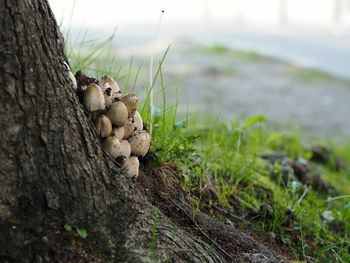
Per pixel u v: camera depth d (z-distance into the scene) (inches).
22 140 49.8
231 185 66.6
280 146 87.2
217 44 283.0
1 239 49.6
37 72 49.9
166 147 61.6
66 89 51.2
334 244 62.5
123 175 53.4
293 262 59.9
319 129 137.9
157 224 52.9
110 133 55.0
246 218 64.1
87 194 51.4
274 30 380.8
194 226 57.4
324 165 90.9
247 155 71.1
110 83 56.5
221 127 76.9
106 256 51.1
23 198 50.0
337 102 171.5
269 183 69.7
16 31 49.3
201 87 179.2
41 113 50.1
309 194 70.1
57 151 50.6
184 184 62.1
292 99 172.7
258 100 167.2
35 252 50.0
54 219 50.6
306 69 223.0
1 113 49.4
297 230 64.4
